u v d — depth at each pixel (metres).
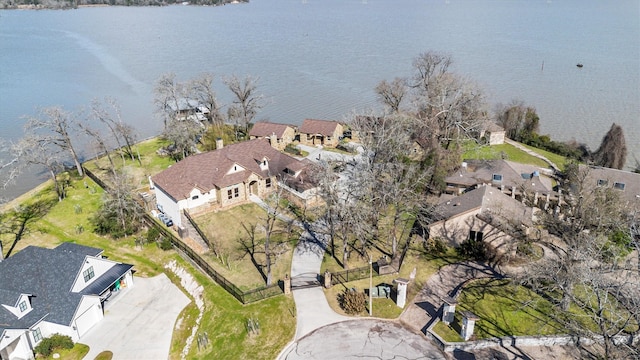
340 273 43.84
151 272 48.94
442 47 181.00
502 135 83.00
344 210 44.88
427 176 58.25
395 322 37.66
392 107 83.06
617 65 147.75
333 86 125.12
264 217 55.84
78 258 42.75
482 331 35.91
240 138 84.44
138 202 60.78
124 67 151.00
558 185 64.12
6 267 41.53
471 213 46.78
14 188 72.50
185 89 83.62
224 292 42.94
